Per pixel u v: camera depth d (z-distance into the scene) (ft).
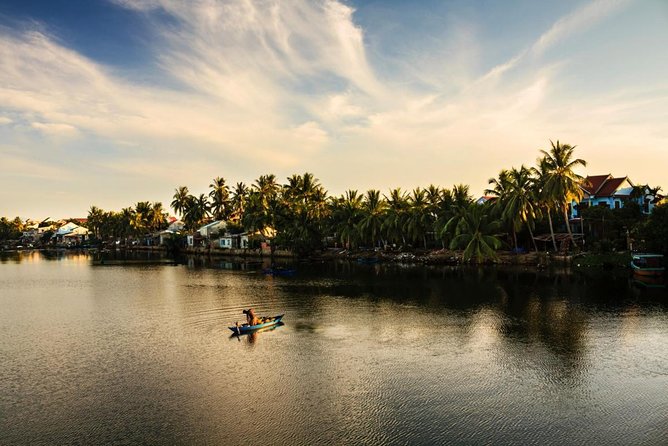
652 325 112.68
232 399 73.26
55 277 254.88
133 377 84.12
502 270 227.81
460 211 271.08
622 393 73.46
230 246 437.58
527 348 96.73
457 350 96.43
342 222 344.49
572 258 230.68
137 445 59.72
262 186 412.36
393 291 173.17
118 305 157.28
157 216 625.82
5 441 61.46
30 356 97.91
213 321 128.88
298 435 61.26
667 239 178.60
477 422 64.23
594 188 300.20
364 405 70.13
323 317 129.59
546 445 58.08
